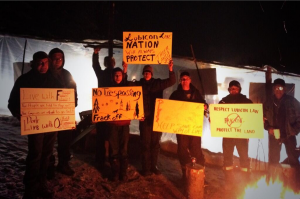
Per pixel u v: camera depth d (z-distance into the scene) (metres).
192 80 6.59
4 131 6.42
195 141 4.71
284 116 5.15
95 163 5.32
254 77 6.86
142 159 4.97
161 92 4.93
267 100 5.48
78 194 4.12
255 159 6.55
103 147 5.14
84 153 5.86
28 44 7.72
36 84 3.68
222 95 6.99
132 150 5.92
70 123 3.89
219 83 7.01
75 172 4.78
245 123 4.22
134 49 4.39
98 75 5.10
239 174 5.57
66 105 3.85
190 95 4.67
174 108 4.27
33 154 3.62
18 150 5.39
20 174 4.41
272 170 5.02
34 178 3.64
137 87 4.31
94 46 5.05
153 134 4.91
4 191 3.85
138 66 7.91
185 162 4.68
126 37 4.37
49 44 7.82
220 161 6.21
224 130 4.26
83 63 8.13
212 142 7.31
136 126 8.29
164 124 4.27
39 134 3.62
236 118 4.24
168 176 5.16
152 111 4.84
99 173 4.91
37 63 3.61
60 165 4.58
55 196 3.95
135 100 4.30
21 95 3.44
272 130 4.88
